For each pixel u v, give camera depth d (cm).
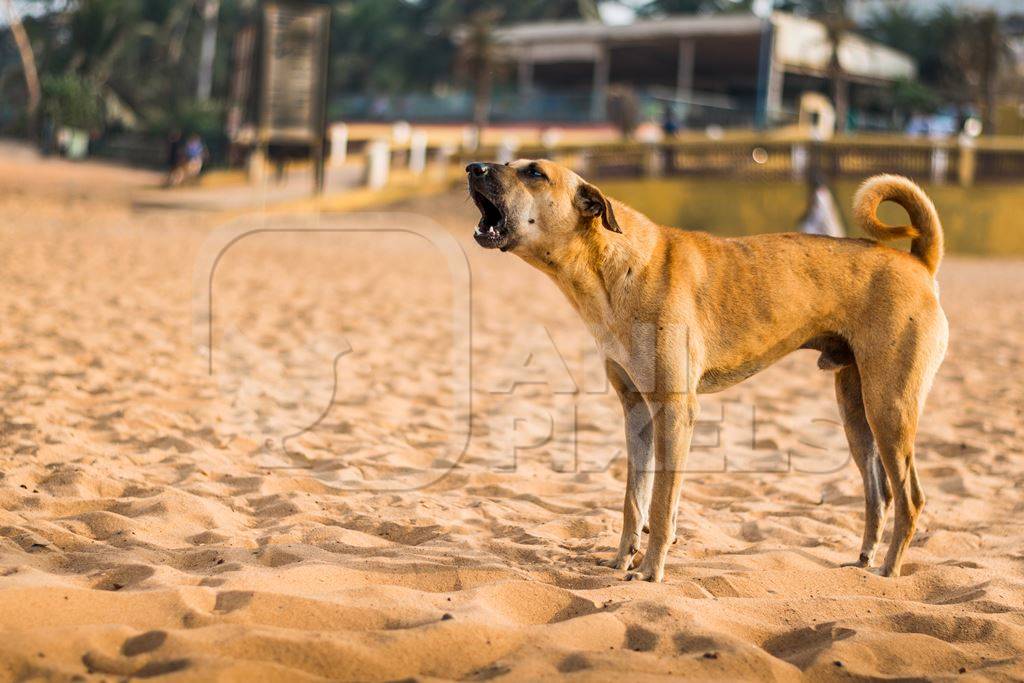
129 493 574
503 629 381
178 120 4669
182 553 471
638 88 5159
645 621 403
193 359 986
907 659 386
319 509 570
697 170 2698
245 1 5088
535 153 2914
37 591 381
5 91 5625
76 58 5262
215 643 346
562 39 4153
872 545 516
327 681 332
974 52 3800
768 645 405
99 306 1252
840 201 2512
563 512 604
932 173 2512
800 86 4578
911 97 3919
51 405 755
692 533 557
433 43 6844
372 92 6750
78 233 2175
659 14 6912
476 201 495
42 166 4141
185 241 2152
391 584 449
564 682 339
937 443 797
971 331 1416
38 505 531
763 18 3628
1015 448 789
